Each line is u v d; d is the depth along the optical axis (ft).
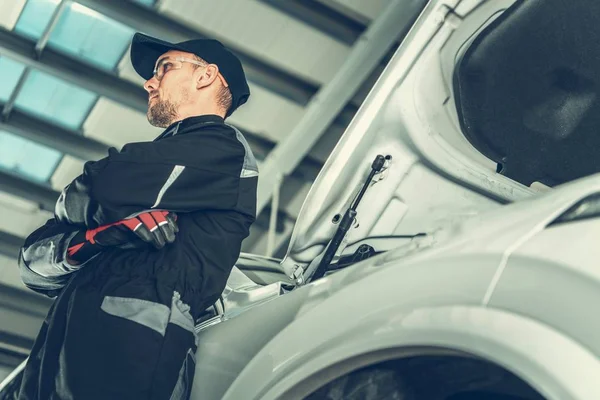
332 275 4.70
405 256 4.20
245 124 19.20
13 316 21.35
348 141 6.37
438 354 3.96
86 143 18.90
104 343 4.87
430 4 6.15
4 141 18.83
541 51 6.14
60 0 16.80
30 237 5.70
